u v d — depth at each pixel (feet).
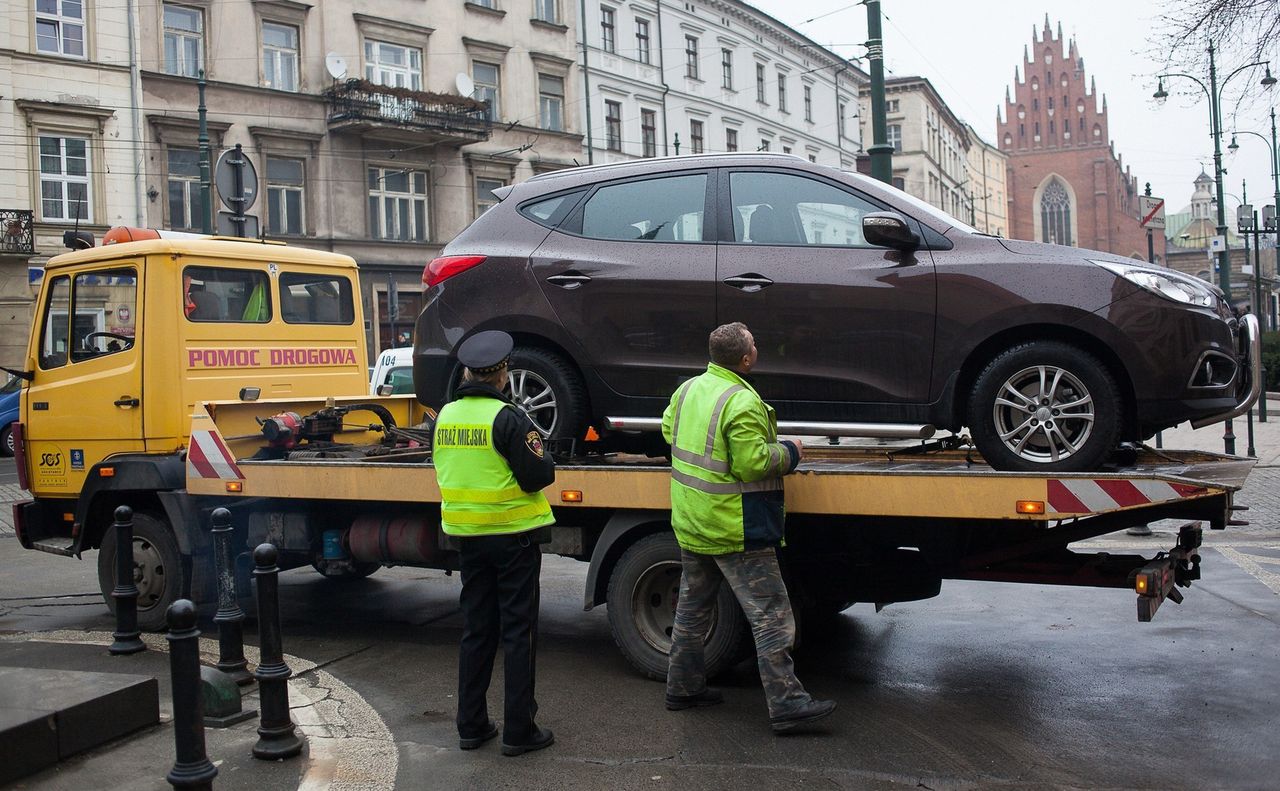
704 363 19.40
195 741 13.82
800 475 18.28
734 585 16.92
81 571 33.58
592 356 20.15
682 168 20.57
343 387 29.53
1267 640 21.71
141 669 21.45
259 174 100.32
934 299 18.01
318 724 17.89
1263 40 44.68
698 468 16.81
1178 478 15.64
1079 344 17.51
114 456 25.39
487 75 119.65
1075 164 353.92
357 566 24.29
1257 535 34.42
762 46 165.37
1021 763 15.26
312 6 103.76
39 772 15.44
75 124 88.48
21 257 85.25
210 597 24.47
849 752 15.89
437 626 25.38
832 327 18.61
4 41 84.84
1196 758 15.26
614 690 19.43
